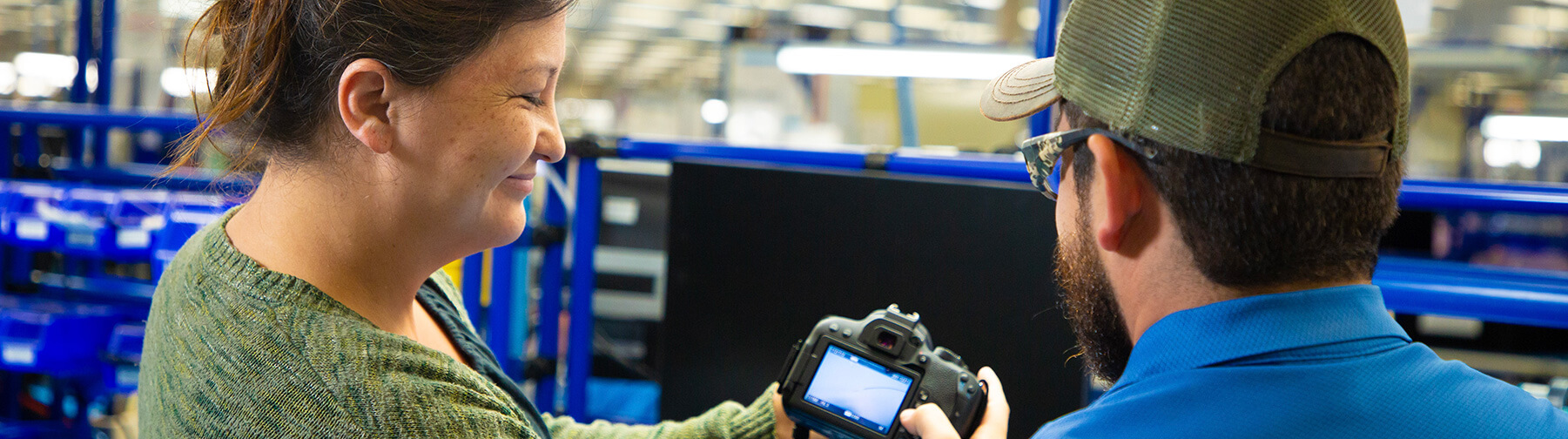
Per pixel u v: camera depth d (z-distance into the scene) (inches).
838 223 54.1
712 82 505.4
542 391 70.7
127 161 146.5
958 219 51.3
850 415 36.3
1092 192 23.7
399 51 23.1
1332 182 20.6
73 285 87.8
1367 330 21.1
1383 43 20.7
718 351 57.2
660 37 422.0
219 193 29.4
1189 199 21.3
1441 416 20.0
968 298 51.3
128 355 79.0
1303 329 20.8
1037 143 24.3
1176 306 22.5
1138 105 21.3
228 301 23.5
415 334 28.7
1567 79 196.2
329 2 23.1
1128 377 22.9
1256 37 20.0
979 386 35.2
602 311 90.3
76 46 108.3
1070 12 23.2
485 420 23.8
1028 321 49.9
